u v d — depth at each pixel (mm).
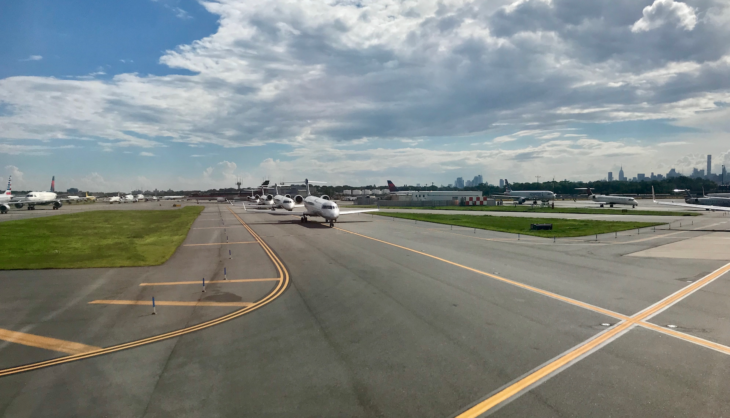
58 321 13500
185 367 9797
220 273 21625
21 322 13383
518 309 14234
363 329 12336
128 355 10594
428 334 11789
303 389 8523
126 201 164250
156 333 12312
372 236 38000
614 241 33812
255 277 20406
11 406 8000
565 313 13719
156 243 34219
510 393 8180
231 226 51125
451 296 16094
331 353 10508
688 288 17219
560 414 7320
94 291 17703
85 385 8898
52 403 8102
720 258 24797
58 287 18422
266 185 107250
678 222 52312
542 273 20547
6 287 18391
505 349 10562
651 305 14656
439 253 27328
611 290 16953
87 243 33656
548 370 9258
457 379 8859
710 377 8805
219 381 9000
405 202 111875
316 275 20531
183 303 15742
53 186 114938
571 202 128875
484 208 95438
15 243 32219
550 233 39969
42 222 52656
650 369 9250
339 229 45344
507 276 19859
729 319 12938
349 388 8531
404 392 8305
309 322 13141
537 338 11352
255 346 11125
